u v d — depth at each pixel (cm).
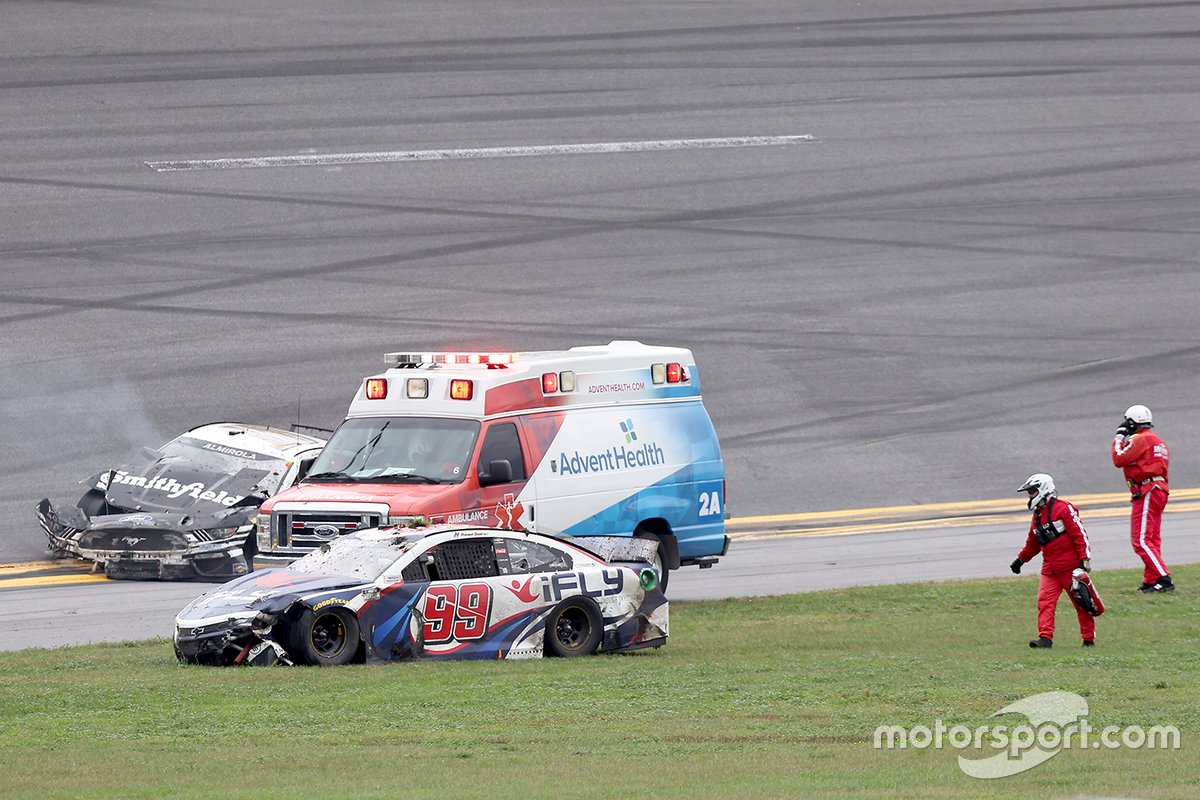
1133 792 2998
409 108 16500
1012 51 18725
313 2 19138
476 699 4378
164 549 7550
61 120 15588
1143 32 19425
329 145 15575
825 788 3106
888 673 4944
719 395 11300
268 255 13200
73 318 11875
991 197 15225
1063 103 17412
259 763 3466
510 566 5438
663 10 19612
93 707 4266
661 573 7262
